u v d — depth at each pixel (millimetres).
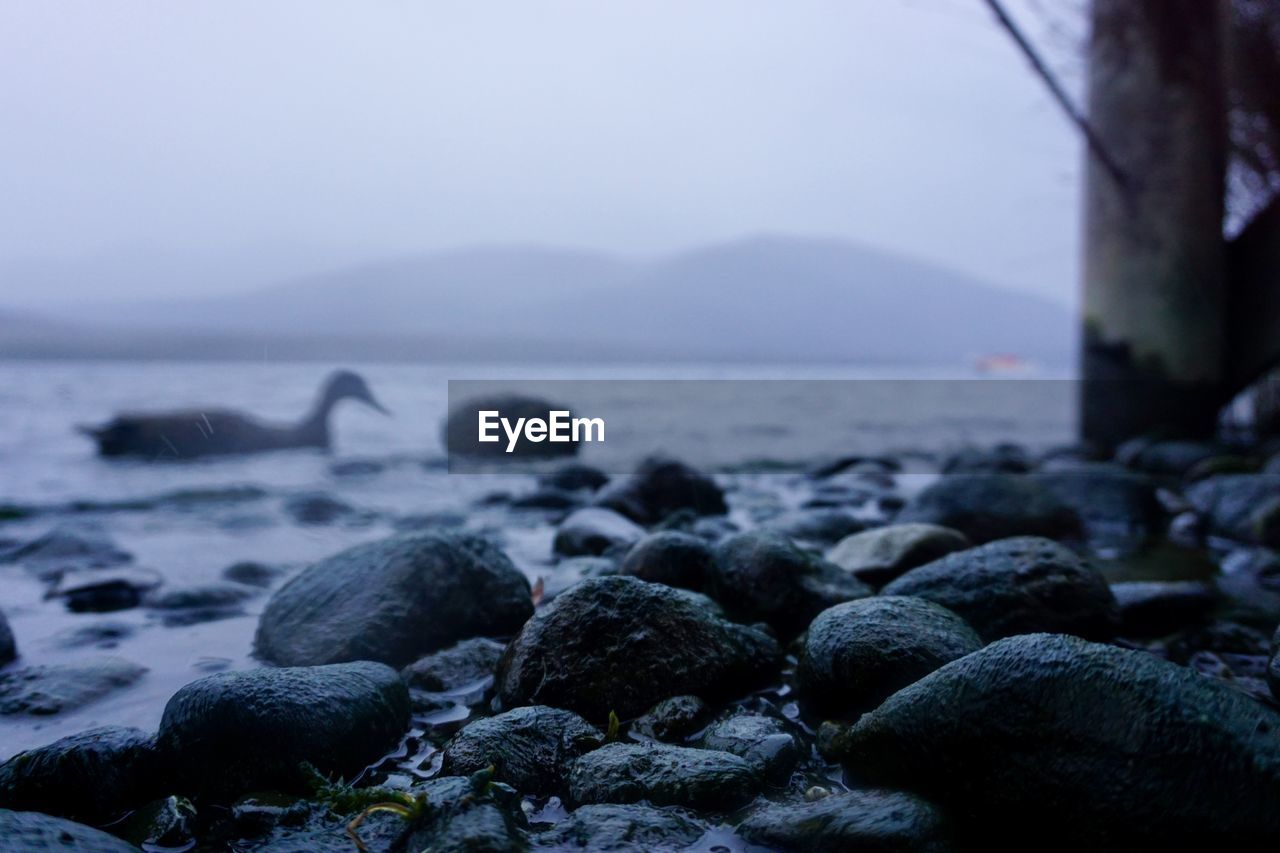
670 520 4930
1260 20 7461
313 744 2041
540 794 1992
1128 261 7770
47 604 3492
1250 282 7684
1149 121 7602
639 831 1752
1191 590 3193
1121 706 1687
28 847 1518
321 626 2832
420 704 2480
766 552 3227
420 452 8891
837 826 1702
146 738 2078
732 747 2105
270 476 7145
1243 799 1549
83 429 7828
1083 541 4609
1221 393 7746
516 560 4281
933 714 1863
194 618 3303
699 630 2545
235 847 1791
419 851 1664
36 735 2291
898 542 3641
